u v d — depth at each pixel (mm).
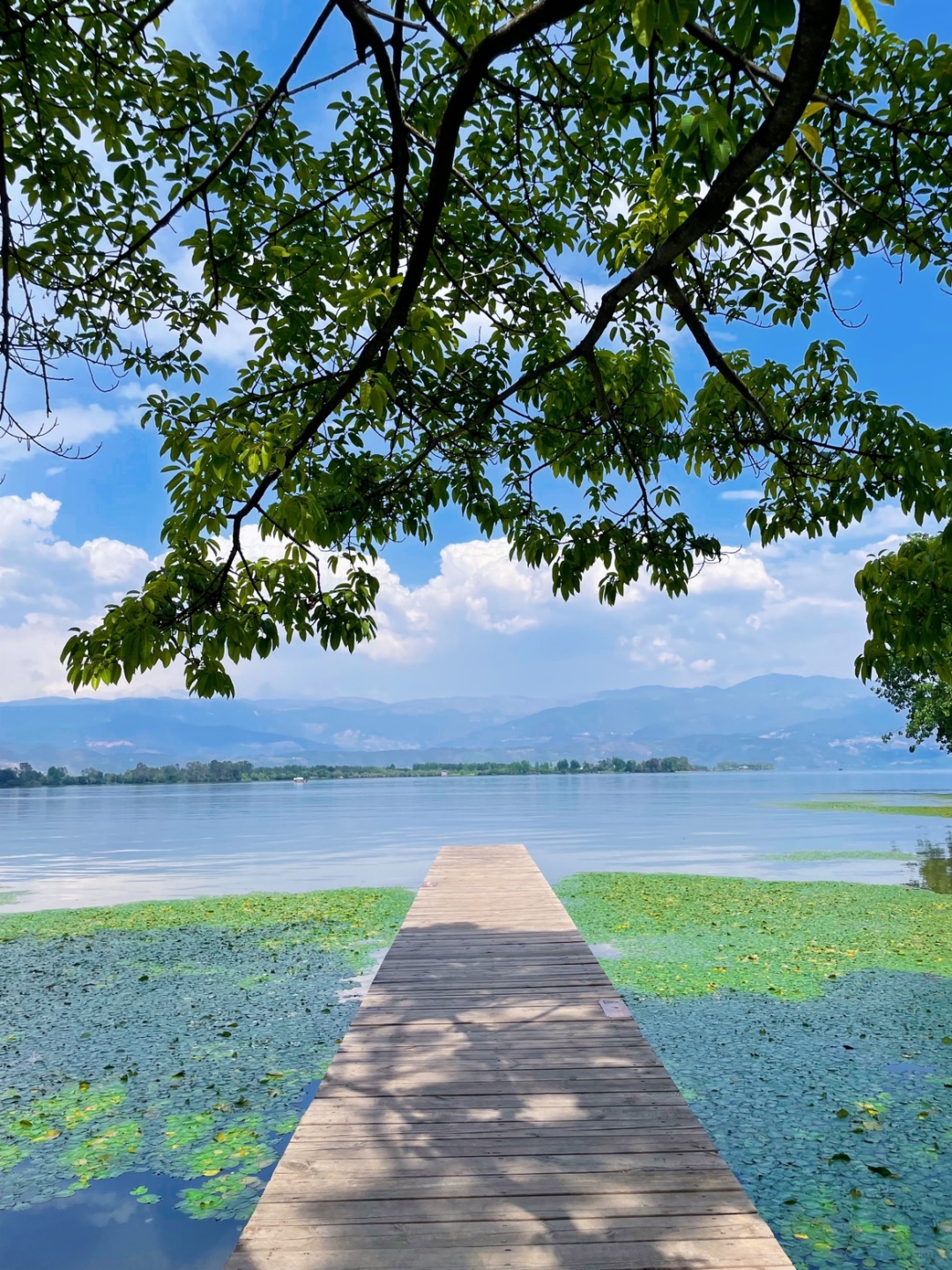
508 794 96312
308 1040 7602
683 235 3156
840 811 45969
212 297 5293
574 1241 2656
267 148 5242
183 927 13000
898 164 4805
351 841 31297
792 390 6023
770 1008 8180
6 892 17703
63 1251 4371
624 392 6293
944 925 11992
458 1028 4852
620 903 14172
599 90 4547
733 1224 2748
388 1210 2850
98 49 4766
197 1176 5129
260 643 4141
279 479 3775
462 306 5824
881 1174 4961
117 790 157500
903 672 29906
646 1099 3791
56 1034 7844
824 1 1851
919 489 5238
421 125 5496
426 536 6344
